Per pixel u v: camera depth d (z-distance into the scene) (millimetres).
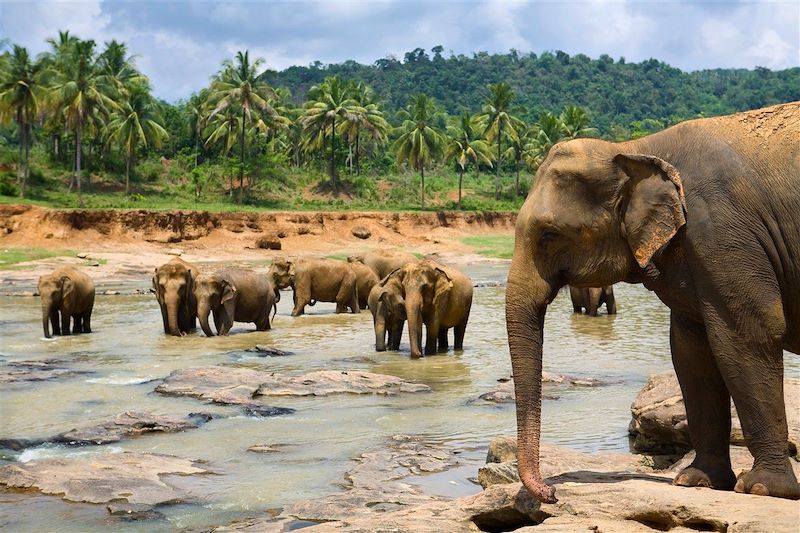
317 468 9805
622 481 6219
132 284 42438
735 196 5543
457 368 17031
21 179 73375
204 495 8742
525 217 5898
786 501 5316
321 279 28531
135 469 9523
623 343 20719
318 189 91375
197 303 22547
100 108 71562
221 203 80688
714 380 6277
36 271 46656
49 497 8734
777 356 5539
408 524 6148
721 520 5105
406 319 19172
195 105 97688
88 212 61344
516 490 6234
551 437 11062
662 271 5785
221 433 11508
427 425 11992
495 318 27016
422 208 89000
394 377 15031
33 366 16984
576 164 5820
